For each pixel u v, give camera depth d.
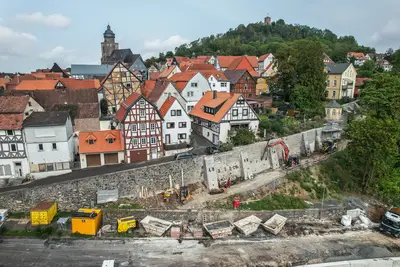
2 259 26.03
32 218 29.91
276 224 33.41
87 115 46.25
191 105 58.69
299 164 45.94
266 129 49.59
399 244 32.84
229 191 37.81
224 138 45.91
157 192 36.06
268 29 190.00
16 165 36.97
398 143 46.94
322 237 33.22
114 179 34.19
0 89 71.12
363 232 34.88
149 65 136.38
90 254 27.39
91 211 31.08
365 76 91.44
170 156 42.66
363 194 44.03
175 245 29.61
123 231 30.67
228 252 29.19
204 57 123.25
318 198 40.94
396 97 48.28
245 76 70.94
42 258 26.42
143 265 26.48
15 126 35.84
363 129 41.69
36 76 77.88
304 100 59.81
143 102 40.03
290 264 28.25
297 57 61.69
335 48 136.88
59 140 37.66
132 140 40.28
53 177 36.03
